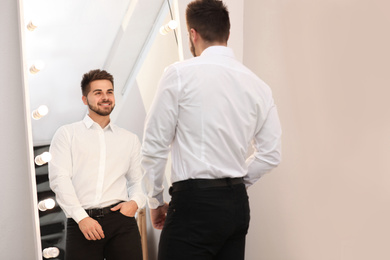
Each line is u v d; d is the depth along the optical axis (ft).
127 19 6.98
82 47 6.74
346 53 6.95
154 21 7.27
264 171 5.52
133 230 6.84
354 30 6.82
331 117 7.20
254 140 5.54
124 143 6.86
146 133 5.18
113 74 6.88
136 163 6.94
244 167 5.28
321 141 7.38
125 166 6.84
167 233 5.04
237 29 8.77
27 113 6.49
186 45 7.66
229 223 4.96
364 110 6.73
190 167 4.96
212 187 4.92
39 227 6.49
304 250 7.75
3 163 6.86
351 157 6.94
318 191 7.46
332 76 7.16
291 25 7.79
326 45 7.23
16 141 6.93
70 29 6.70
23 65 6.49
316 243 7.55
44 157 6.48
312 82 7.48
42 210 6.51
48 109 6.56
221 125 5.02
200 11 5.32
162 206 5.67
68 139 6.61
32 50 6.54
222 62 5.20
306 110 7.60
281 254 8.16
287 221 8.02
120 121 6.88
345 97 6.98
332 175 7.23
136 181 6.91
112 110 6.82
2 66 6.79
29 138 6.49
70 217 6.57
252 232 8.71
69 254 6.55
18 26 6.77
